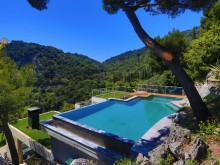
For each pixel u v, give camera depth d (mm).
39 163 10750
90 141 7086
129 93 17906
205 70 14141
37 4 7629
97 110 12203
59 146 8336
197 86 12531
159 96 16031
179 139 4258
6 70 9398
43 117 15812
